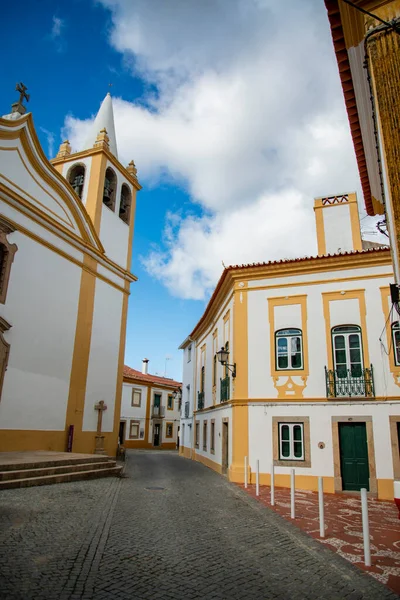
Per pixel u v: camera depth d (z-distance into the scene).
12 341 12.45
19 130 13.09
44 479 9.38
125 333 18.45
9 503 7.14
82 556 4.81
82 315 15.65
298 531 6.83
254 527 6.96
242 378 13.35
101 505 7.75
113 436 16.94
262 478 12.38
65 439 14.24
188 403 26.11
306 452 12.20
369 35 5.66
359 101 6.94
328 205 15.81
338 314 12.91
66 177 18.66
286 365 13.12
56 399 14.00
